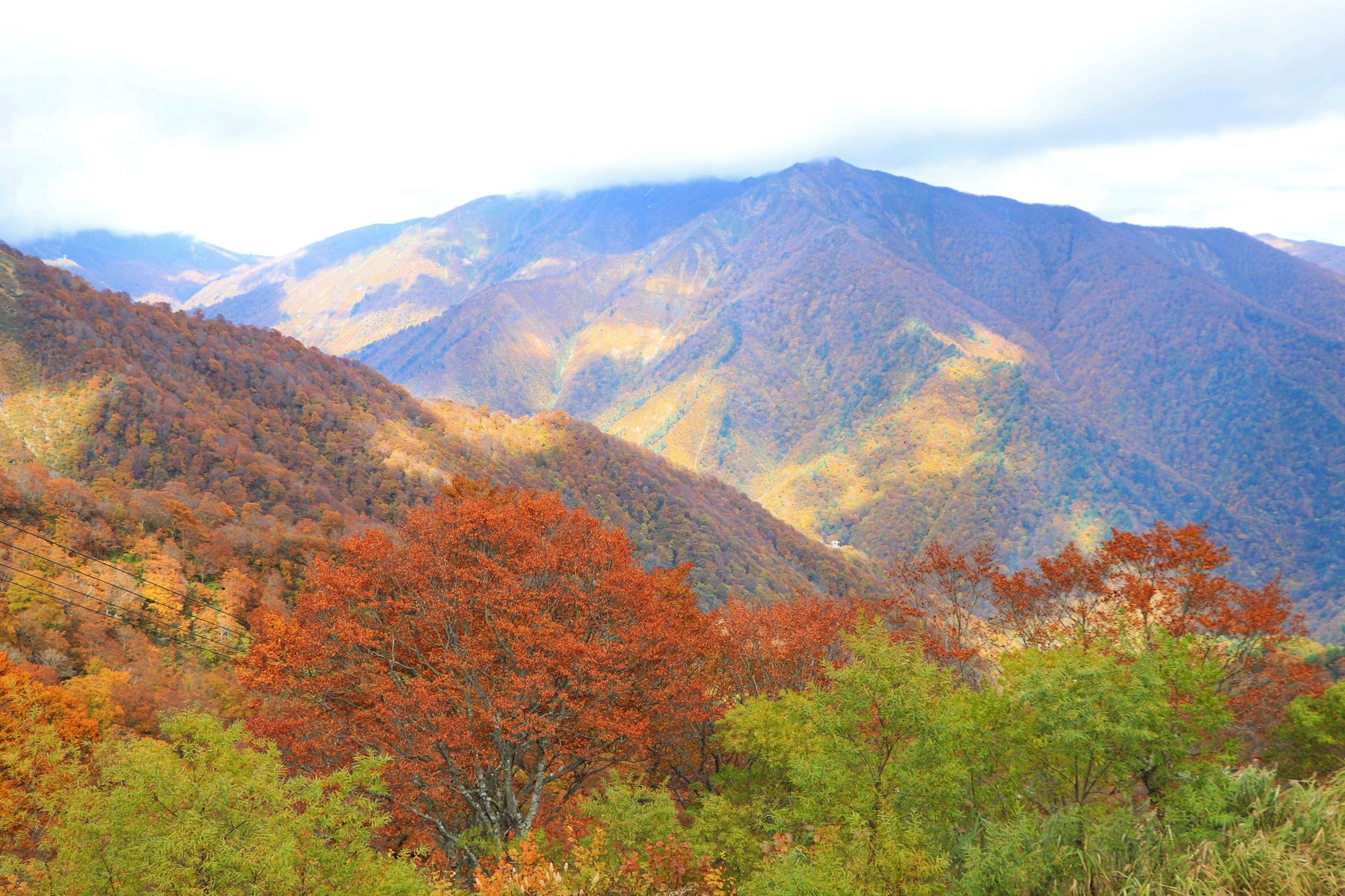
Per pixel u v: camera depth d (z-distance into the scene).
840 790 12.29
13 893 9.21
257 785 9.60
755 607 30.08
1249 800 10.29
